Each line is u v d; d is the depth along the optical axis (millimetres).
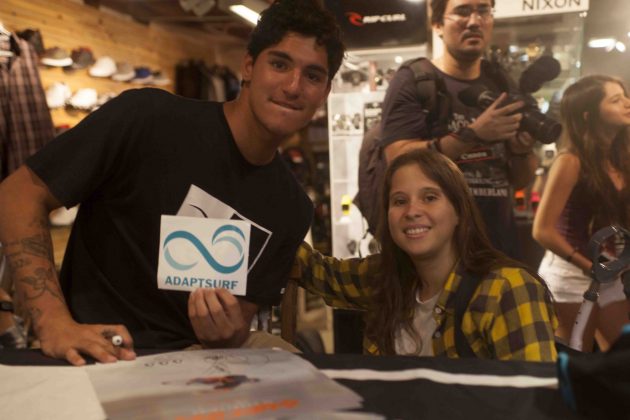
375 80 2941
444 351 1539
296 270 1807
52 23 4297
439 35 2752
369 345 1690
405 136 2771
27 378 958
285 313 1806
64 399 866
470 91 2723
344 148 3002
